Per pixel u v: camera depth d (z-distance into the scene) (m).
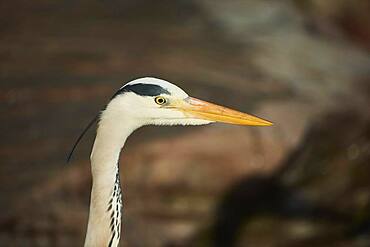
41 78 16.56
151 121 8.02
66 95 16.02
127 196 14.30
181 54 17.27
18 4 19.67
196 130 14.61
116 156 7.88
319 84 16.75
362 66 18.11
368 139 15.87
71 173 14.20
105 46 17.56
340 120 15.81
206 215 14.64
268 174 14.91
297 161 15.35
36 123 15.45
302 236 15.08
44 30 18.41
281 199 15.21
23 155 14.75
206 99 15.51
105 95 15.88
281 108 15.41
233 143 14.62
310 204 15.24
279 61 17.39
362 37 22.17
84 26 18.56
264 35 18.59
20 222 13.42
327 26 20.53
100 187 7.87
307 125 15.34
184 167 14.47
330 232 15.15
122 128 7.88
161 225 14.37
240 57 17.31
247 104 15.48
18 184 14.09
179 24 18.70
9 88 16.34
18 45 17.78
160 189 14.42
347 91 16.73
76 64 16.92
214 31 18.47
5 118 15.62
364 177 15.48
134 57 17.06
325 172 15.48
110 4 19.64
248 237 14.89
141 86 7.93
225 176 14.66
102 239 7.92
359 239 15.09
